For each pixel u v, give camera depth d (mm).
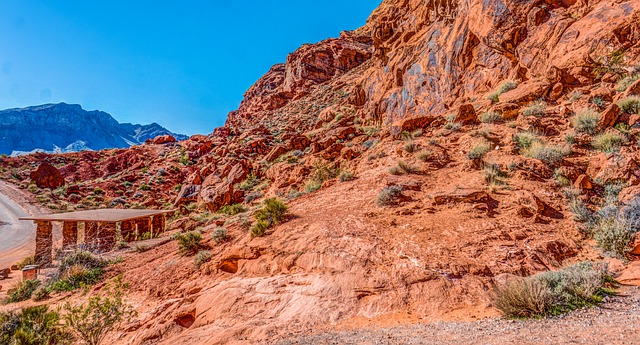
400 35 35688
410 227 8781
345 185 14406
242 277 8422
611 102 12805
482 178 10984
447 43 25609
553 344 3586
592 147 11102
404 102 28734
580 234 7676
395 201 10711
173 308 7695
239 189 28906
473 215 8867
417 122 18328
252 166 32562
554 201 9094
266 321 6230
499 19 20766
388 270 7008
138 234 22891
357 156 19906
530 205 8945
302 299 6715
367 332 5148
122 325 7613
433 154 14109
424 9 32625
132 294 9867
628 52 14469
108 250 18984
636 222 7035
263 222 10797
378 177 13703
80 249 15898
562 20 18203
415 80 28141
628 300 4695
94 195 41375
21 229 32969
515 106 15367
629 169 9172
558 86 15211
